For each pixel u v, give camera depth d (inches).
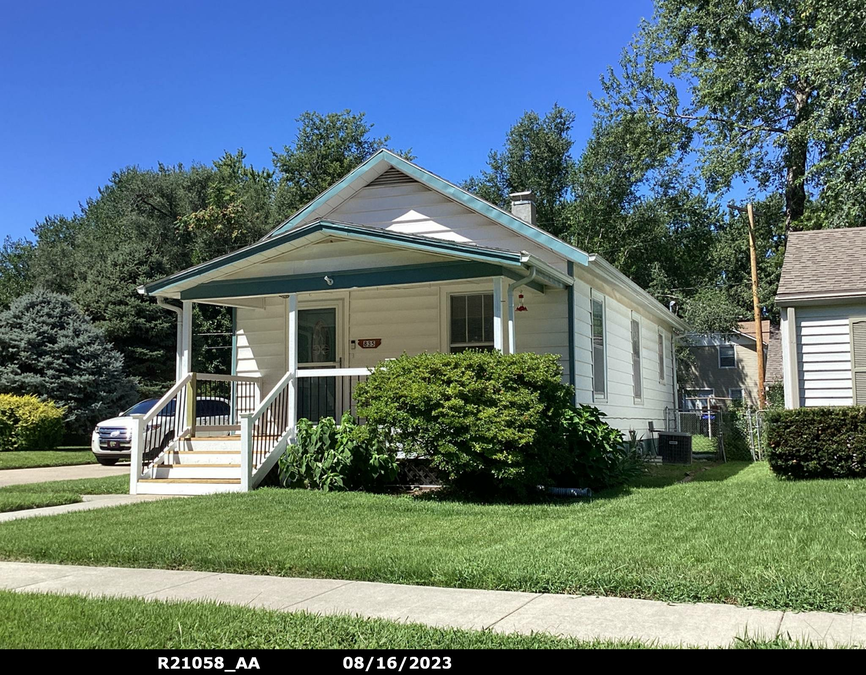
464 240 542.6
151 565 265.9
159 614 194.4
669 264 1632.6
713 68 1173.7
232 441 497.0
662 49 1302.9
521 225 522.9
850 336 520.7
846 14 886.4
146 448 511.8
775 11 1104.2
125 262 1413.6
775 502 350.9
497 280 444.8
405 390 391.9
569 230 1673.2
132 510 377.4
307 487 448.8
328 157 1818.4
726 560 238.7
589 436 440.1
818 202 1081.4
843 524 290.8
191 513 362.9
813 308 530.9
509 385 390.3
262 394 599.8
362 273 470.6
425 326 561.9
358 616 191.5
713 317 1503.4
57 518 357.1
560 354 519.2
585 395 544.4
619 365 662.5
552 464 416.5
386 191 569.6
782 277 563.2
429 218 555.2
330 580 239.0
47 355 1098.1
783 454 451.8
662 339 901.8
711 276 1659.7
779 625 181.8
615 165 1501.0
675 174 1485.0
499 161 1798.7
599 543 272.5
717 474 552.1
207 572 255.1
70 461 796.0
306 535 304.2
